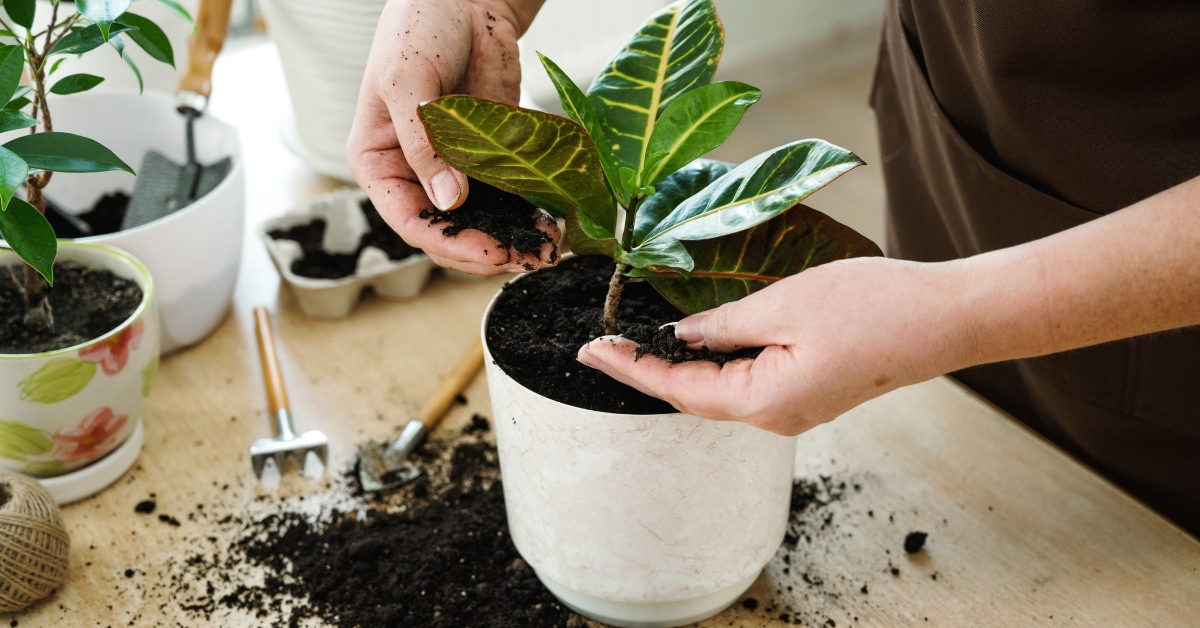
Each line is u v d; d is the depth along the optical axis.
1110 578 0.69
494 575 0.71
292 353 0.93
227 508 0.77
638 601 0.63
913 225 0.97
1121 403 0.77
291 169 1.18
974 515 0.75
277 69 1.41
